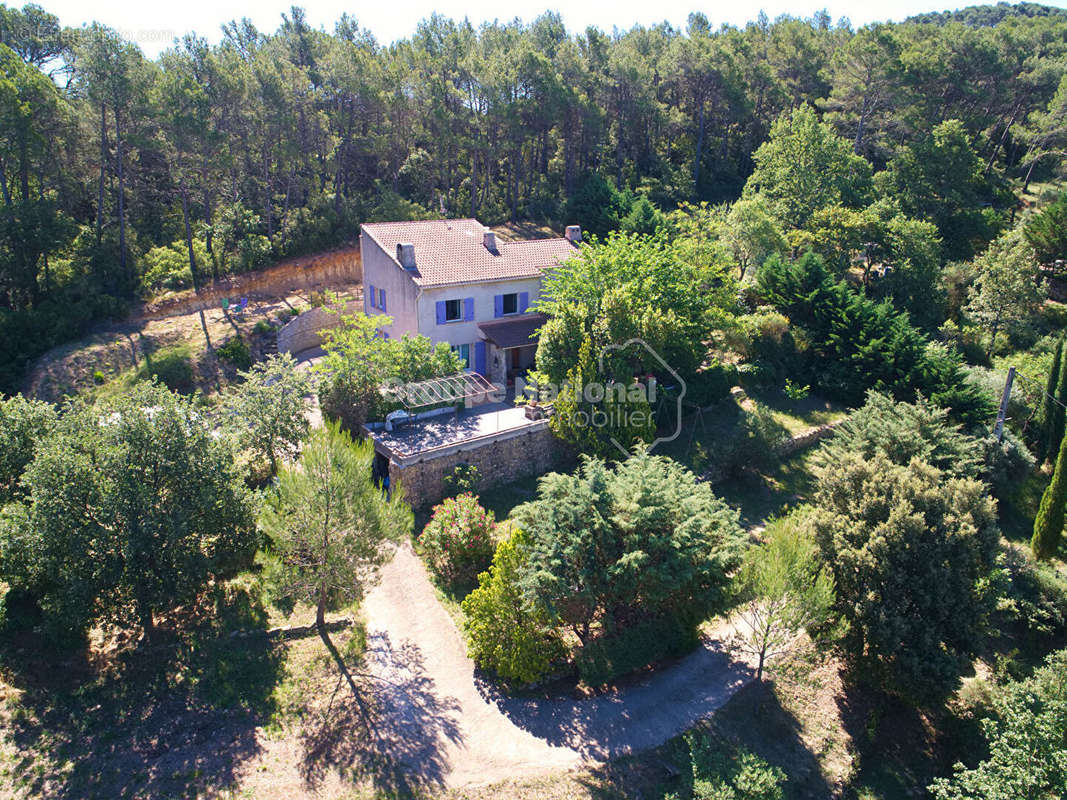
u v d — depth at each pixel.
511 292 34.75
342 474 17.53
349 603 19.53
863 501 20.05
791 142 50.50
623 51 68.25
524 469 28.02
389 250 33.88
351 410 27.16
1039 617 23.66
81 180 45.22
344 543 17.64
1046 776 15.55
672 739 17.42
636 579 17.58
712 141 73.88
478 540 21.81
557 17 77.12
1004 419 32.69
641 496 18.20
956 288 46.47
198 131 39.88
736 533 19.33
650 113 64.38
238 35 58.75
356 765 15.48
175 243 46.56
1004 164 74.00
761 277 40.47
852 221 44.16
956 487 20.34
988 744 18.44
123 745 15.21
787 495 28.88
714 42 71.19
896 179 55.19
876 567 18.92
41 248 37.47
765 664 20.77
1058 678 18.09
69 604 16.06
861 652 19.72
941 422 25.19
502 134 57.97
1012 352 41.84
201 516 17.94
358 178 57.62
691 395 32.41
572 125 60.03
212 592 19.92
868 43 59.78
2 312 35.31
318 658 18.44
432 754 16.08
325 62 51.00
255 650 18.41
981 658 22.94
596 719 17.84
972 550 19.41
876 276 45.91
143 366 34.84
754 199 46.28
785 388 36.28
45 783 14.09
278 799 14.37
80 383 33.62
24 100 37.47
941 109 66.44
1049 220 46.47
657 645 19.91
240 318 40.88
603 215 52.00
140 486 16.66
